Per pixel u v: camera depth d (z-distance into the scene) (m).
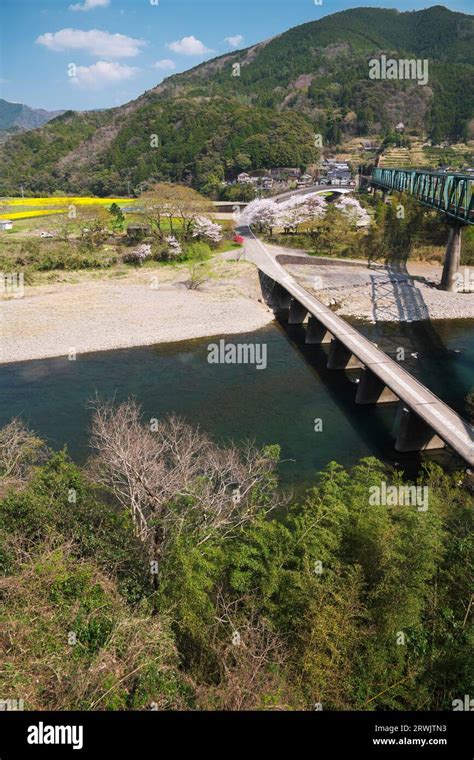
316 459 27.12
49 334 43.78
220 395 34.91
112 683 9.20
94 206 81.69
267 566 12.32
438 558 12.34
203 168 121.62
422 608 11.30
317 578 11.34
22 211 102.62
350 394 35.69
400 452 28.06
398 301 55.94
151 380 36.97
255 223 84.19
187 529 13.73
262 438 29.20
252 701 8.88
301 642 10.26
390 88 172.88
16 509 13.62
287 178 122.44
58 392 34.47
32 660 9.59
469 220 40.09
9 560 12.10
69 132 164.12
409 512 13.55
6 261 60.41
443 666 10.12
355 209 81.50
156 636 10.14
